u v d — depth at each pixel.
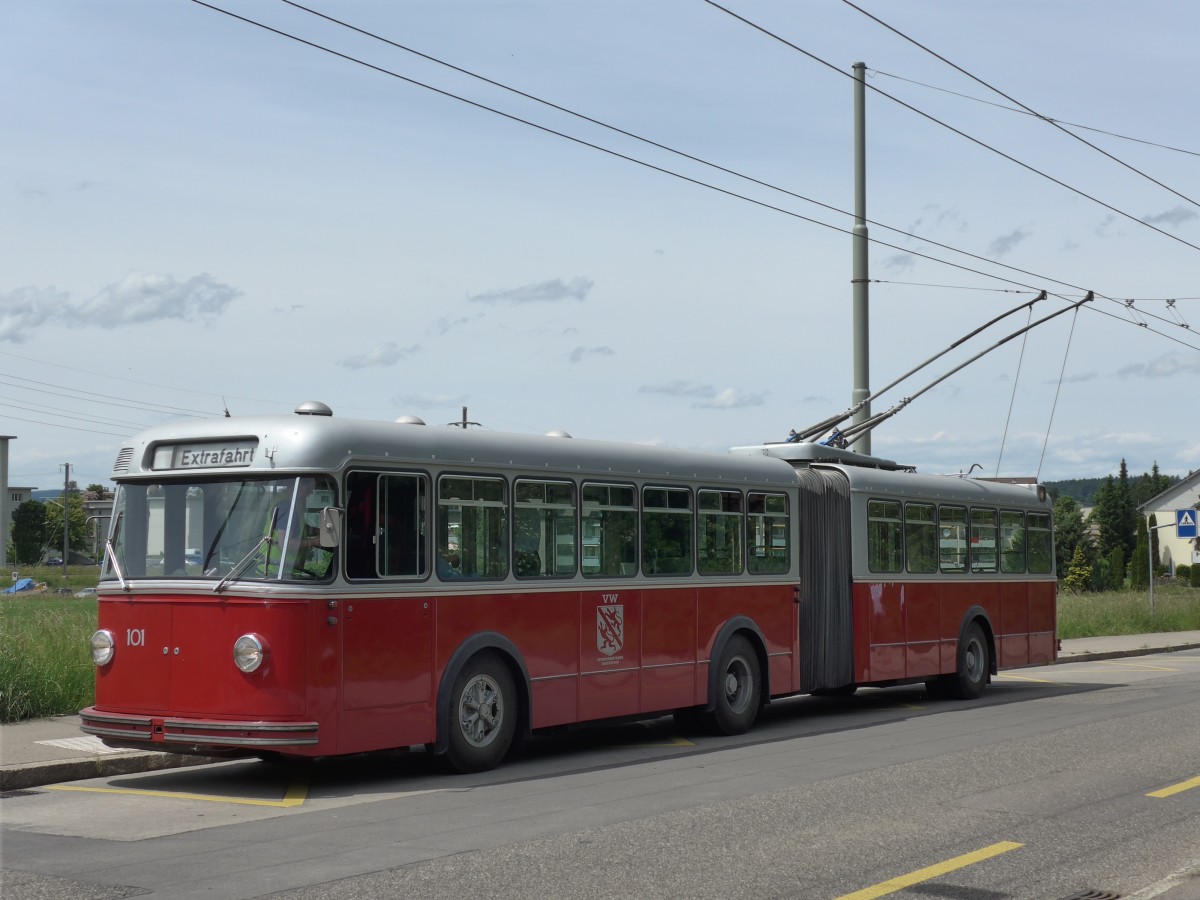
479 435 12.00
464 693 11.55
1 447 109.44
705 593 14.40
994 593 19.69
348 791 10.66
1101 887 7.33
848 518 16.80
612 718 13.07
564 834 8.66
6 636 15.62
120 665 10.87
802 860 7.90
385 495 10.98
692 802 9.91
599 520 13.12
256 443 10.66
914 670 17.72
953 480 19.16
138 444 11.27
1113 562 100.19
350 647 10.55
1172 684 21.25
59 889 7.16
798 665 15.74
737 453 16.19
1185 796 10.16
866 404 19.59
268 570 10.35
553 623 12.45
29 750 11.89
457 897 6.97
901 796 10.16
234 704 10.29
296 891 7.09
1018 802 9.88
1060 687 20.92
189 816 9.49
